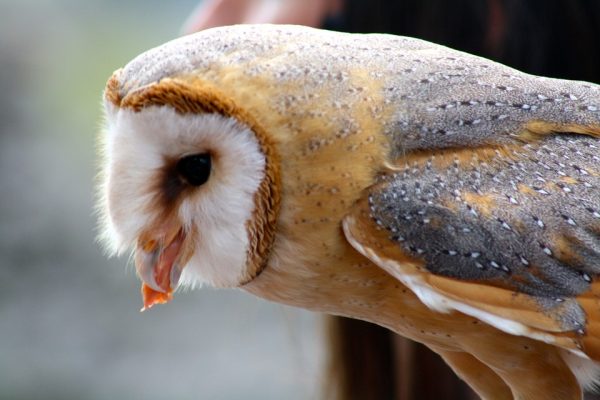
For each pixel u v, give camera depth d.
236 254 1.63
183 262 1.64
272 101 1.62
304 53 1.63
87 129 4.24
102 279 3.69
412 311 1.65
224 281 1.64
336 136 1.62
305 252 1.64
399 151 1.64
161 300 1.65
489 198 1.63
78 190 3.96
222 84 1.62
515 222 1.62
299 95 1.62
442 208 1.63
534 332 1.62
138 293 3.65
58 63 4.63
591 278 1.62
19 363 3.40
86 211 3.88
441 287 1.62
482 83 1.65
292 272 1.64
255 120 1.62
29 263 3.75
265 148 1.62
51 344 3.47
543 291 1.62
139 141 1.63
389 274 1.64
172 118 1.62
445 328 1.65
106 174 1.66
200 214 1.63
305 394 1.91
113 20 5.08
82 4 5.09
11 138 4.15
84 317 3.56
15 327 3.53
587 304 1.62
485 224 1.63
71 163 4.06
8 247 3.78
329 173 1.63
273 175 1.62
